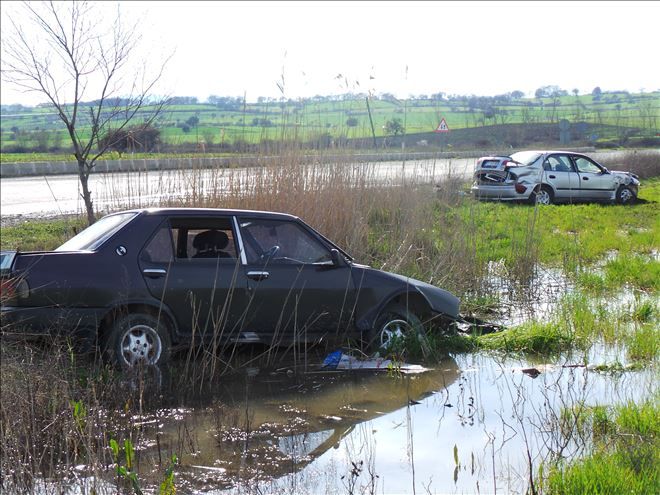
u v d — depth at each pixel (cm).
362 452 559
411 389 710
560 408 627
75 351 709
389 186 1377
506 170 2167
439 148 2030
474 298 1052
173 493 466
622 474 472
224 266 762
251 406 663
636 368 753
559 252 1403
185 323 749
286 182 1178
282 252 791
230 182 1165
